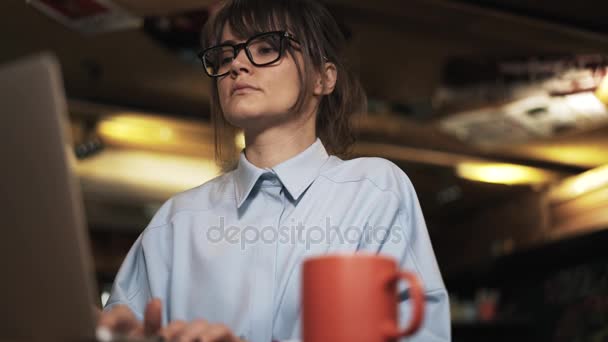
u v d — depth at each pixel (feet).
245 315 4.00
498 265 18.94
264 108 4.36
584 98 16.06
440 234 29.22
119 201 24.21
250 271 4.14
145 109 18.74
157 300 2.92
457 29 14.43
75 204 2.37
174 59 16.39
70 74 17.53
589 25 12.30
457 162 22.06
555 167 22.27
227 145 5.13
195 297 4.18
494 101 16.98
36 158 2.39
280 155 4.52
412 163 22.21
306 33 4.67
